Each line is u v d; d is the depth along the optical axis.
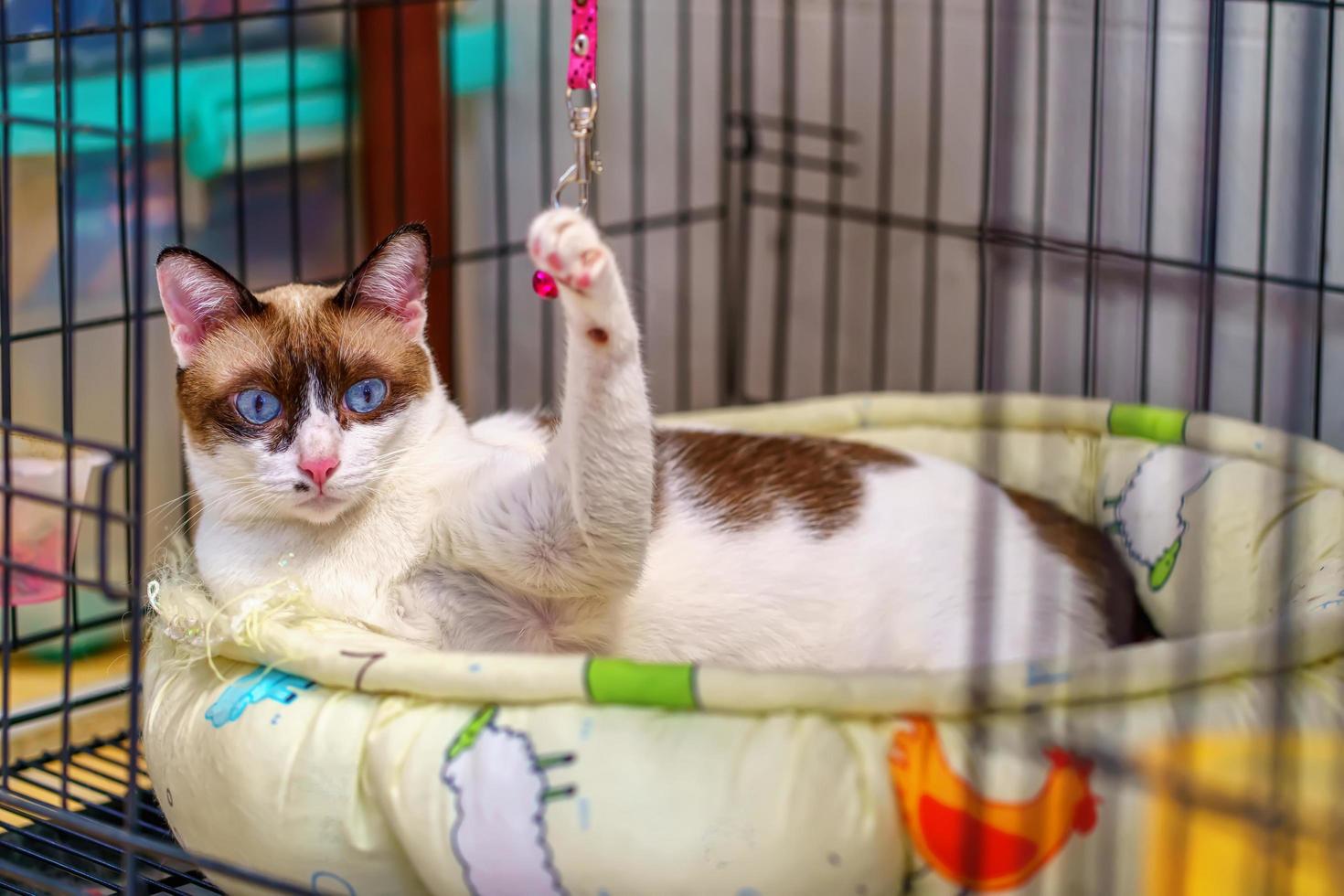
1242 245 1.96
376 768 1.30
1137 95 1.80
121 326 2.32
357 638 1.42
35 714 1.85
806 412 2.21
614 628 1.58
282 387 1.46
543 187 2.76
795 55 2.75
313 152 2.57
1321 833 1.15
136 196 1.14
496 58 2.76
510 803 1.24
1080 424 1.95
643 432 1.39
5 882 1.56
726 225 2.88
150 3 2.24
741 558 1.62
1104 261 1.75
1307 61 1.38
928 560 1.68
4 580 1.63
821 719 1.24
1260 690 1.25
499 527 1.44
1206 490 1.77
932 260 2.62
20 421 2.23
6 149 1.74
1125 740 1.20
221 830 1.38
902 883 1.25
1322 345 1.90
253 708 1.38
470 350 2.86
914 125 2.60
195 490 1.54
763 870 1.20
